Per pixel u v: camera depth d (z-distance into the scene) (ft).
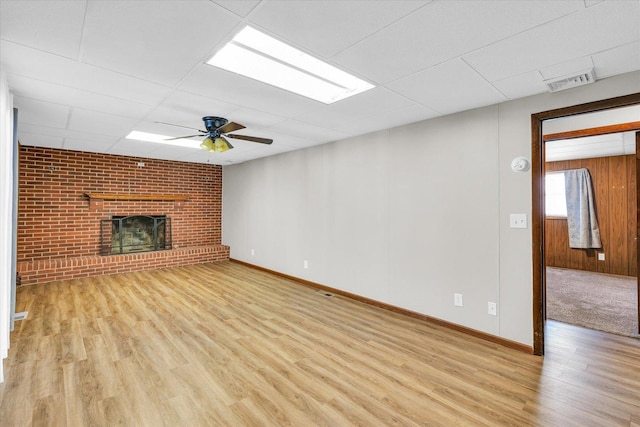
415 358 8.54
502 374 7.75
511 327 9.21
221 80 7.79
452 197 10.51
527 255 8.91
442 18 5.24
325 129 12.60
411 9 5.00
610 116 10.19
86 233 17.97
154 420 6.00
